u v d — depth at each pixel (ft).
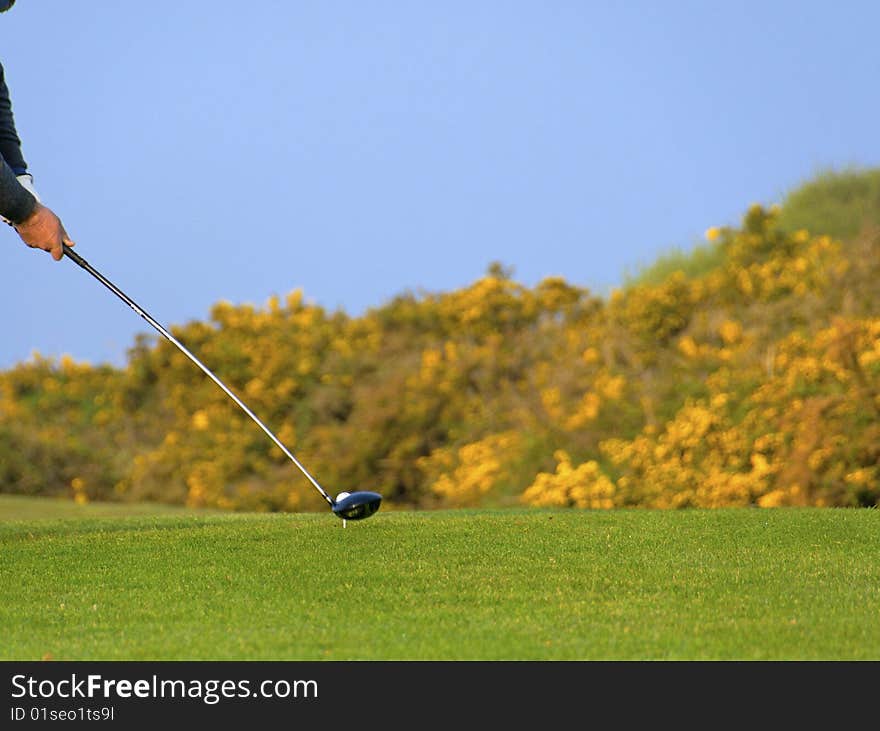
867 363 149.18
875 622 60.85
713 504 147.95
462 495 171.53
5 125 80.84
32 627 62.54
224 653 55.52
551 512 106.01
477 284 225.76
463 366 199.82
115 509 166.50
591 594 68.69
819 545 85.40
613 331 195.52
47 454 209.36
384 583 72.38
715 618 61.98
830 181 265.13
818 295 178.81
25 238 79.97
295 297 227.20
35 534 95.09
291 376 211.41
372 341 218.79
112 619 63.77
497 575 74.54
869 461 143.43
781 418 149.89
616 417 167.53
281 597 68.59
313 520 99.55
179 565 79.00
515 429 182.70
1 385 235.40
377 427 191.01
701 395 160.97
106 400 227.40
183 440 208.13
